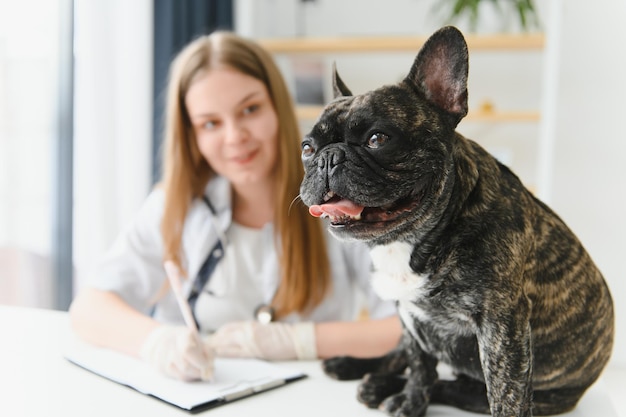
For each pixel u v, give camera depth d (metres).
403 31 3.24
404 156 0.73
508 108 3.15
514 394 0.73
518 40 2.58
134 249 1.46
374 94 0.76
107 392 0.94
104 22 2.26
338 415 0.86
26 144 1.99
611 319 0.87
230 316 1.45
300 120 3.07
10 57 1.91
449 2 2.93
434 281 0.76
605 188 1.82
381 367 1.02
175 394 0.91
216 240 1.46
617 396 1.57
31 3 1.97
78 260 2.21
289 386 0.98
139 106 2.40
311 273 1.41
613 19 1.79
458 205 0.75
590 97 1.82
